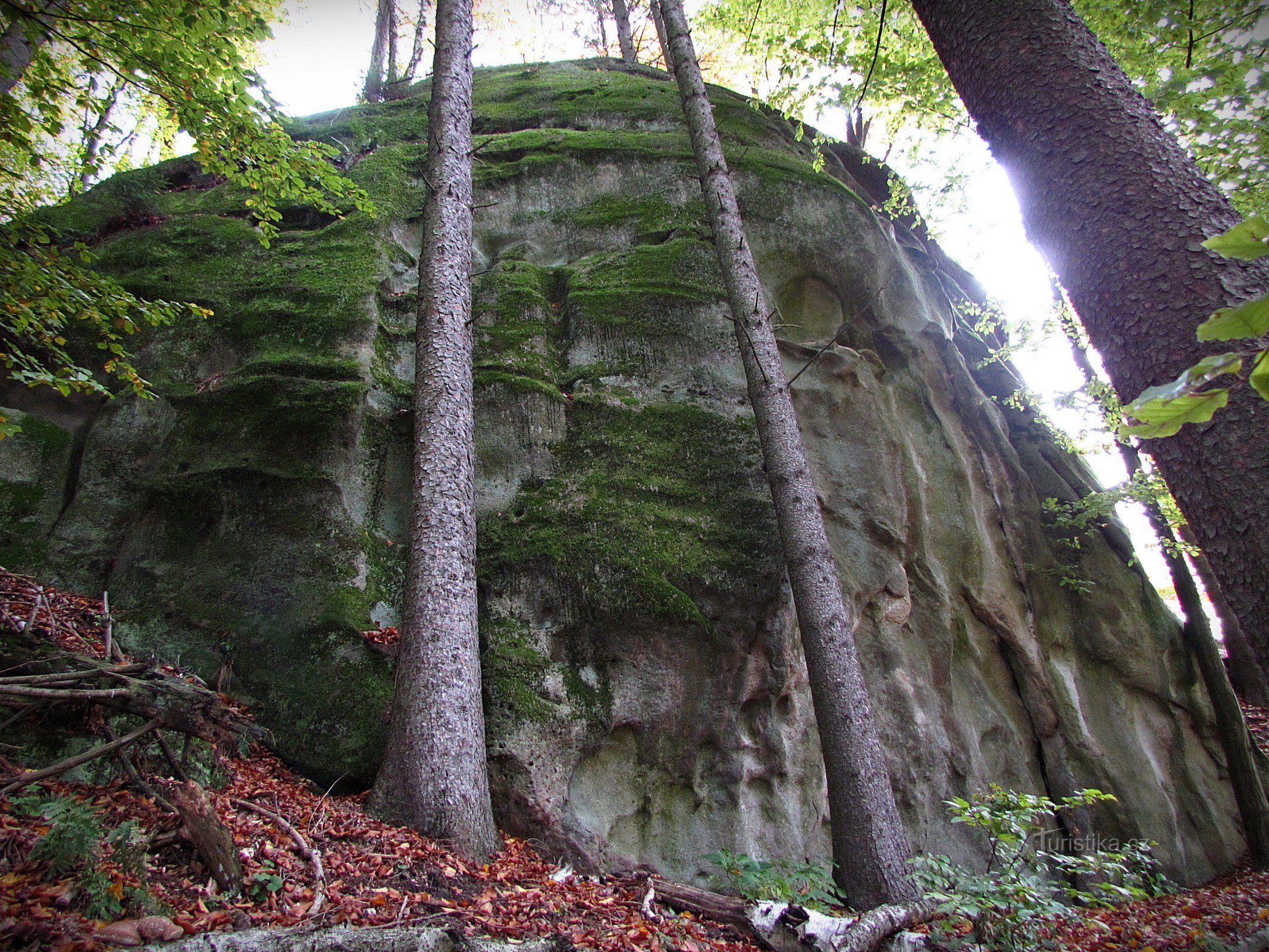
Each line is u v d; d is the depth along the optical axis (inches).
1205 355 119.9
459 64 335.3
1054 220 146.7
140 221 383.9
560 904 178.5
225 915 130.7
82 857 124.3
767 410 264.2
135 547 272.8
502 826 228.1
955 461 372.2
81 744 170.1
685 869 239.0
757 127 464.1
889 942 180.1
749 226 387.2
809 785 267.1
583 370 333.7
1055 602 372.5
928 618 330.6
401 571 283.7
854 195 407.8
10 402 305.7
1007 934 171.8
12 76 245.0
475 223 396.2
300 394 296.7
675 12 359.6
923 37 384.5
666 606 268.1
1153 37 273.1
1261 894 272.5
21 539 270.2
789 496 250.2
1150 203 132.9
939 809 291.4
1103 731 347.6
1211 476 118.0
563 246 392.8
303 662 245.9
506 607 269.0
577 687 258.4
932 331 404.8
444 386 259.1
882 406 366.9
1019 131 153.5
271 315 326.3
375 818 196.2
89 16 225.3
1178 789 351.3
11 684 167.0
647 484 299.9
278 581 263.0
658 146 426.0
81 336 320.8
